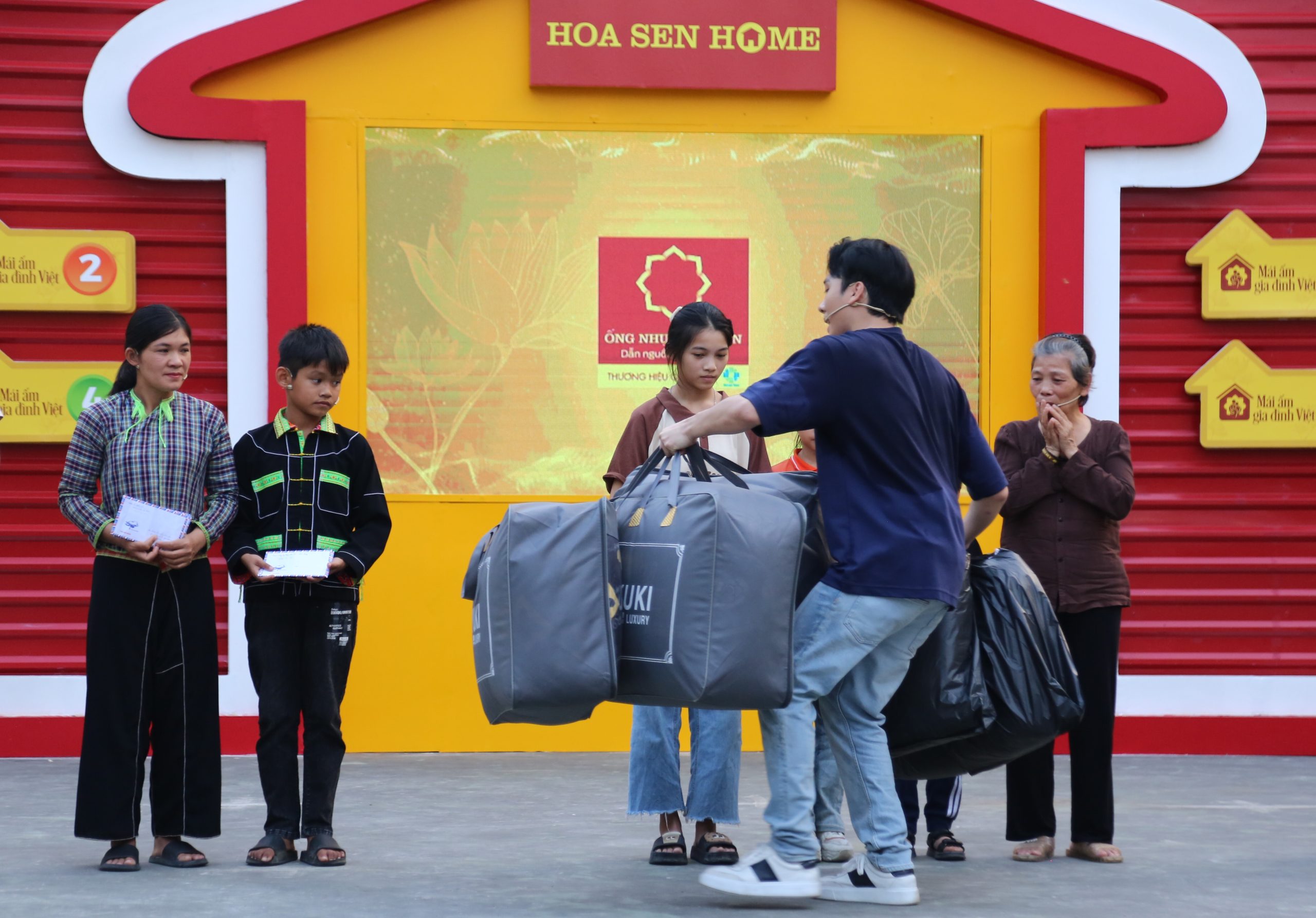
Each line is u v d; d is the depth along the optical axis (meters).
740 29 7.04
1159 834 5.11
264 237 6.91
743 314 7.11
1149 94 7.25
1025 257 7.21
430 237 6.97
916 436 3.90
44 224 6.86
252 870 4.36
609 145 7.05
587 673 3.55
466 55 7.00
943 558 3.82
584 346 7.04
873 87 7.16
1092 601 4.66
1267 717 7.16
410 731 6.87
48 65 6.84
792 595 3.63
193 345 6.92
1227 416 7.14
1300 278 7.18
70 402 6.79
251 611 4.57
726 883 3.77
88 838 4.30
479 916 3.72
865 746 3.95
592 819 5.30
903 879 3.91
